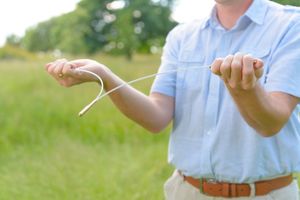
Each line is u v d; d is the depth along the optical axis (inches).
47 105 326.6
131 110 84.5
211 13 86.4
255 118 70.9
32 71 482.6
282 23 80.7
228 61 64.5
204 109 85.4
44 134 277.3
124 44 1368.1
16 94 369.7
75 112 307.7
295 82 77.2
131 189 178.7
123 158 220.8
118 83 80.7
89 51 1444.4
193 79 86.8
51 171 198.7
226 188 86.0
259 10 82.9
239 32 83.9
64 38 1373.0
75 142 260.5
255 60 63.9
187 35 89.7
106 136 271.7
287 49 78.8
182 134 88.7
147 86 340.2
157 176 197.3
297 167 85.0
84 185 181.5
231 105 82.7
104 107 315.3
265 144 82.2
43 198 175.3
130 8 1439.5
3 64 594.2
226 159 84.0
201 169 86.4
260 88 67.8
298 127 85.3
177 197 92.0
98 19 1460.4
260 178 83.8
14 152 245.8
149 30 1476.4
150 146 248.2
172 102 90.2
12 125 282.0
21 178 192.7
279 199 85.5
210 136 85.0
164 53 93.9
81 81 79.1
